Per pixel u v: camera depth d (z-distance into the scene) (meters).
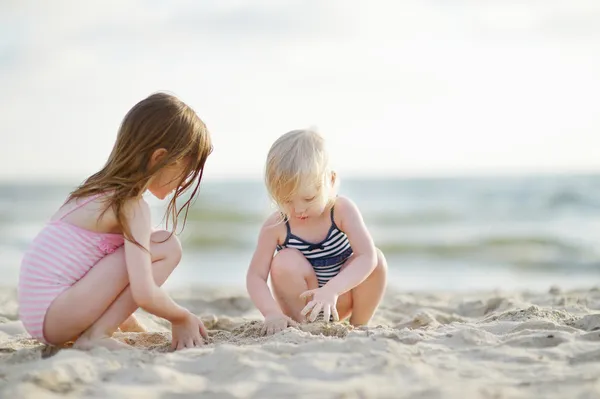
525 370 2.13
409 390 1.87
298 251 3.21
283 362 2.21
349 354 2.27
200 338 2.79
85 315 2.57
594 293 5.01
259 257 3.28
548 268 10.36
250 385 1.96
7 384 1.96
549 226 15.70
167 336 3.06
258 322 3.23
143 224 2.61
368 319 3.38
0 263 11.59
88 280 2.58
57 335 2.59
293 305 3.21
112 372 2.10
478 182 30.27
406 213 18.86
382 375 2.04
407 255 12.03
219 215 18.11
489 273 9.88
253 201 21.59
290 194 2.96
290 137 3.04
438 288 8.07
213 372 2.15
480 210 19.12
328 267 3.24
